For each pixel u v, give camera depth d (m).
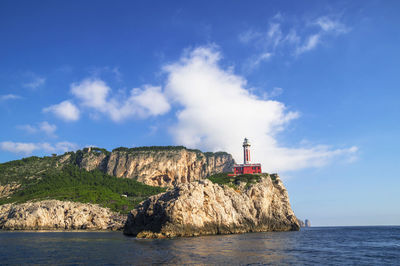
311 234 127.12
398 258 52.84
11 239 85.31
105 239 85.44
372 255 56.47
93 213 153.38
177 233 92.62
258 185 146.75
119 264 42.28
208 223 105.12
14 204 171.25
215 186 122.06
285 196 156.12
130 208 174.12
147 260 45.53
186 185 108.00
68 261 45.22
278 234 112.81
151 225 100.69
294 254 54.91
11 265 42.47
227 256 49.91
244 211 128.75
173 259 46.41
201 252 54.44
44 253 54.00
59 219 147.12
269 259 47.94
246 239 83.75
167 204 98.75
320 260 48.69
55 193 191.50
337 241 88.69
